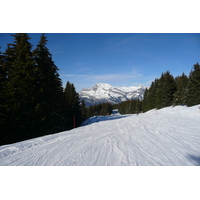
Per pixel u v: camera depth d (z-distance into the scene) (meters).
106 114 94.31
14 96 11.20
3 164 4.31
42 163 4.31
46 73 13.81
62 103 16.12
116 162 4.19
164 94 37.44
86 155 4.77
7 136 10.73
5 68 12.18
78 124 25.16
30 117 11.76
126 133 8.20
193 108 17.72
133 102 80.69
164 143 5.89
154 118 14.84
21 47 12.69
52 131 13.38
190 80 27.91
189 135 7.03
